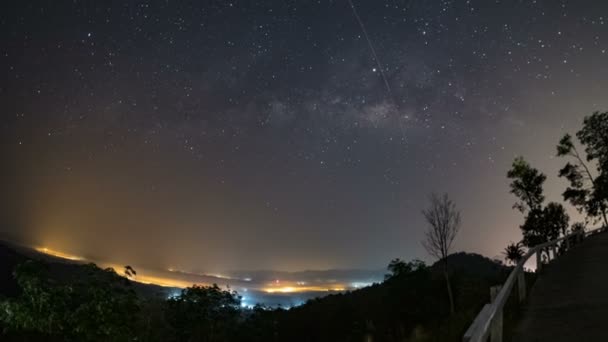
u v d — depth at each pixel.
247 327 24.88
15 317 9.15
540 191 39.94
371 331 26.45
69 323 9.53
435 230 27.88
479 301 12.77
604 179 43.16
